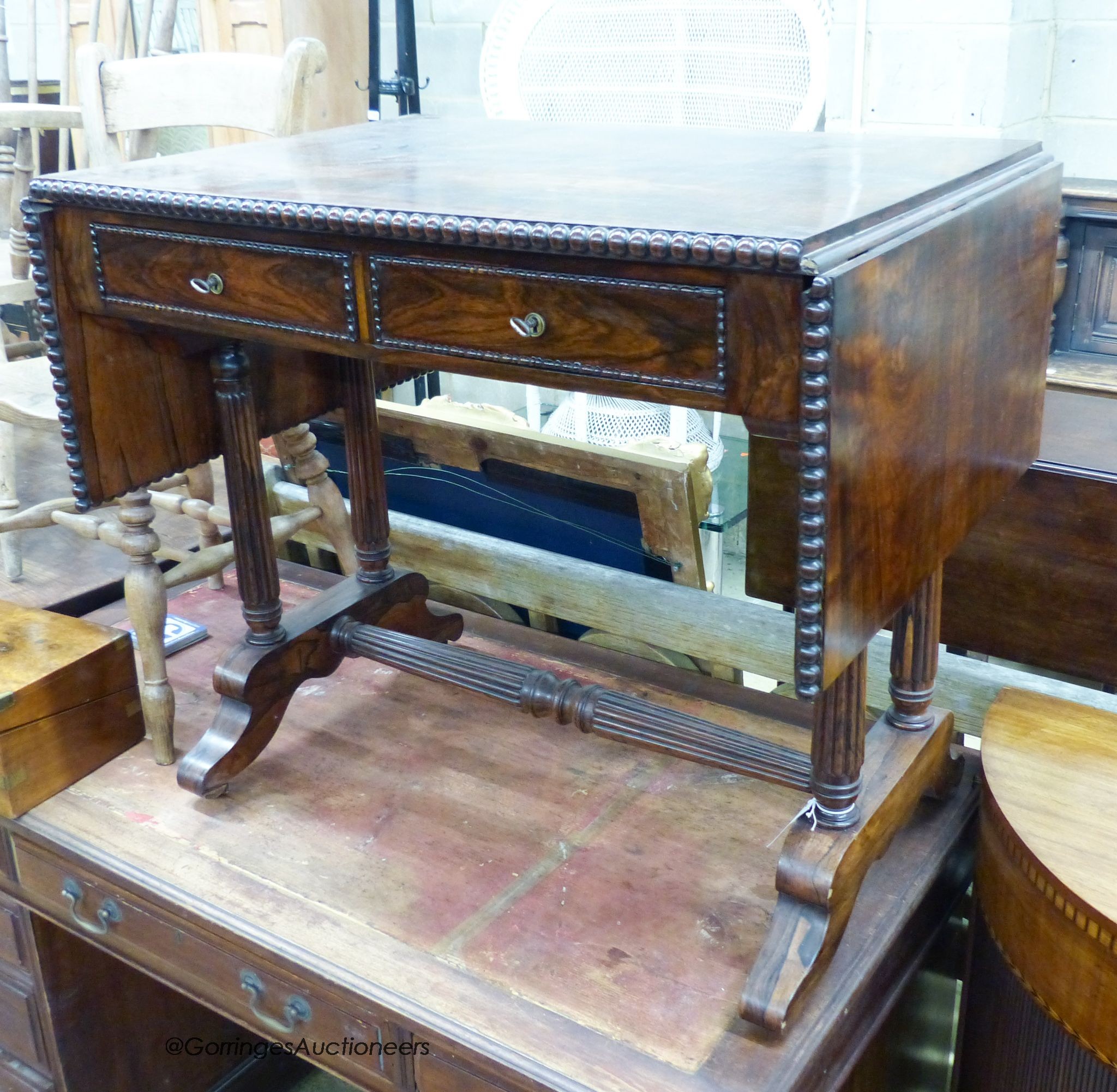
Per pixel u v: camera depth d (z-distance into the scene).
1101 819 1.17
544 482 1.80
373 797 1.46
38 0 3.80
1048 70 2.45
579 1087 1.05
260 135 2.84
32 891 1.50
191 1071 1.79
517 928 1.24
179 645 1.82
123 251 1.20
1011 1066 1.27
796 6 2.19
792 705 1.60
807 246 0.82
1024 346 1.18
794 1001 1.08
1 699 1.40
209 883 1.32
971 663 1.58
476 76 3.22
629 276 0.90
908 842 1.35
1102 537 1.42
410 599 1.66
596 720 1.33
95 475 1.34
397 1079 1.20
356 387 1.55
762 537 1.59
